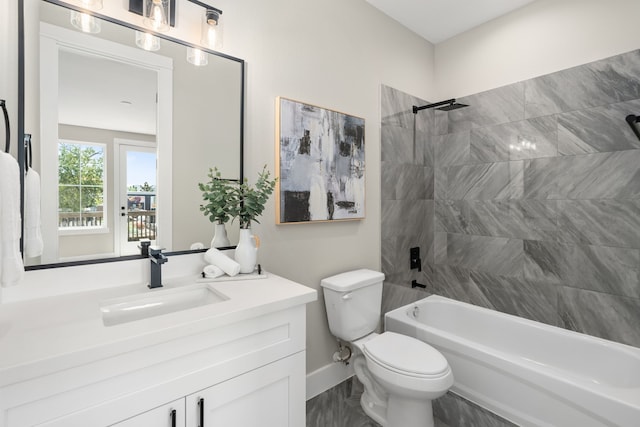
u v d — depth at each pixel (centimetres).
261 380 111
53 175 116
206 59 152
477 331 226
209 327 95
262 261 175
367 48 228
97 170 125
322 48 200
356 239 223
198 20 151
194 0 147
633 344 185
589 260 201
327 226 206
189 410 94
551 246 217
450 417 177
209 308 104
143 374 86
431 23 254
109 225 128
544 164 219
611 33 192
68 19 119
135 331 85
